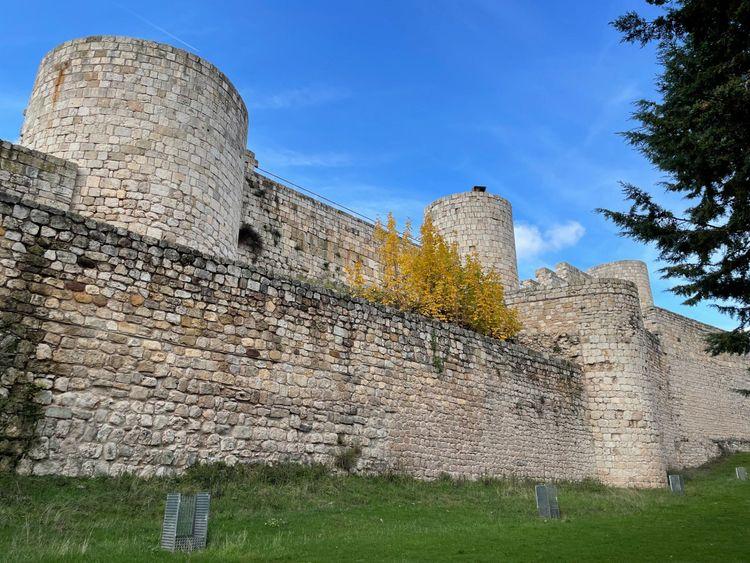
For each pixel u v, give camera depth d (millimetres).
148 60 17219
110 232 12336
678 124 10992
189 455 12445
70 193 15633
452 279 24094
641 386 25250
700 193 11727
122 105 16641
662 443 25391
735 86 9969
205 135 17578
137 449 11742
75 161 16000
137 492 10867
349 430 15758
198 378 12945
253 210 23125
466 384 19781
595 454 24594
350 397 16000
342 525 11039
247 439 13492
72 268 11680
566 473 22859
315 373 15289
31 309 11039
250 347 14039
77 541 8375
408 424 17391
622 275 48562
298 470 14031
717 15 10312
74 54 17125
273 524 10438
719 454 34469
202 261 13641
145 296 12531
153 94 16984
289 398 14555
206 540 8828
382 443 16500
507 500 16031
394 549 8992
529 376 22641
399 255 24719
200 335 13203
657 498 18750
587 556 8984
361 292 23453
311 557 8227
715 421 35719
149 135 16625
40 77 17469
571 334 26438
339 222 26484
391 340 17656
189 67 17719
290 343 14914
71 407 11109
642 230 12000
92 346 11594
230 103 18750
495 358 21312
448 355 19453
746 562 8688
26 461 10438
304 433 14688
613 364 25422
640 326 26594
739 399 38469
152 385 12211
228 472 12781
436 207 35438
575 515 14195
